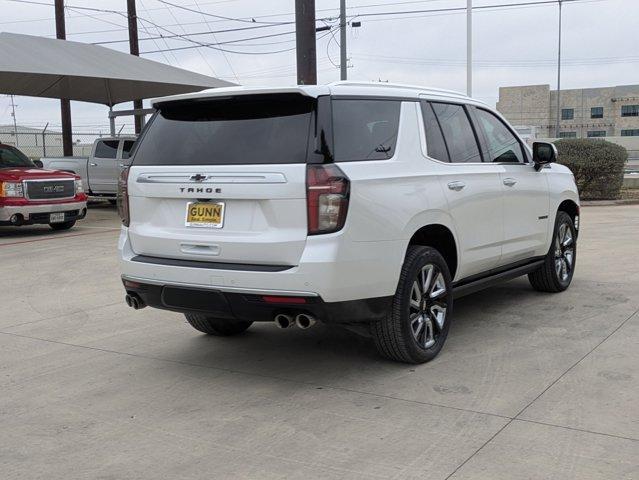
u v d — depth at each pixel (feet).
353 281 14.65
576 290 25.03
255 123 15.43
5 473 12.08
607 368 16.46
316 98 14.83
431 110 18.19
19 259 36.22
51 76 63.46
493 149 20.58
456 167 18.25
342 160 14.76
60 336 20.95
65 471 12.11
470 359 17.44
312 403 14.89
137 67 66.74
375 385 15.85
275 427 13.71
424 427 13.41
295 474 11.70
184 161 15.98
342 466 11.92
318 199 14.28
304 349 18.94
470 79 84.33
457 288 18.71
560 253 24.36
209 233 15.44
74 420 14.39
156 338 20.47
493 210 19.57
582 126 292.61
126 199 17.03
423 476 11.43
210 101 16.08
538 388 15.28
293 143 14.74
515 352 17.90
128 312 23.88
